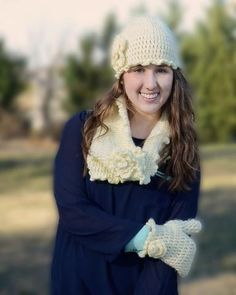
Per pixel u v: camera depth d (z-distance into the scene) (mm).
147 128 2414
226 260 6387
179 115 2389
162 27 2344
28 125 20453
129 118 2418
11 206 9430
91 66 20453
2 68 20172
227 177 11062
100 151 2312
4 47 20422
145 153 2318
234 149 15219
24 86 20562
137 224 2273
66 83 20688
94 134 2354
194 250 2307
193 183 2445
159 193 2391
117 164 2281
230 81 19625
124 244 2264
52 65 21312
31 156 15125
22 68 20531
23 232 7879
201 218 8070
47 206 9398
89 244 2324
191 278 5891
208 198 9281
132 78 2334
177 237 2273
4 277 6090
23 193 10461
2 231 7938
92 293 2355
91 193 2348
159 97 2348
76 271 2365
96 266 2354
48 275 6164
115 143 2342
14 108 20359
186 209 2424
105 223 2279
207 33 20047
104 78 20406
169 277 2359
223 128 19703
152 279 2346
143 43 2305
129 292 2383
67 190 2352
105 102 2369
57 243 2455
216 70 19641
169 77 2346
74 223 2326
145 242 2244
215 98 19688
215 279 5859
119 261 2367
